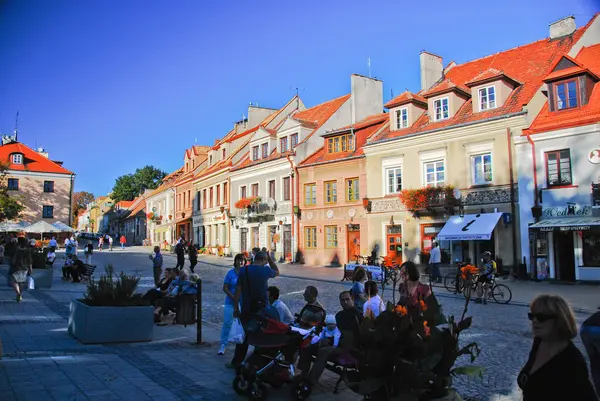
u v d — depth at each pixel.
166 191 63.81
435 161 25.94
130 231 85.19
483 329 11.32
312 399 6.37
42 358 7.82
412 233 26.80
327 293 18.38
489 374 7.55
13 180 55.44
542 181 21.56
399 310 4.61
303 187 34.16
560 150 21.17
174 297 11.92
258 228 38.97
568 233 21.31
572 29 26.95
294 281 22.98
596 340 4.71
